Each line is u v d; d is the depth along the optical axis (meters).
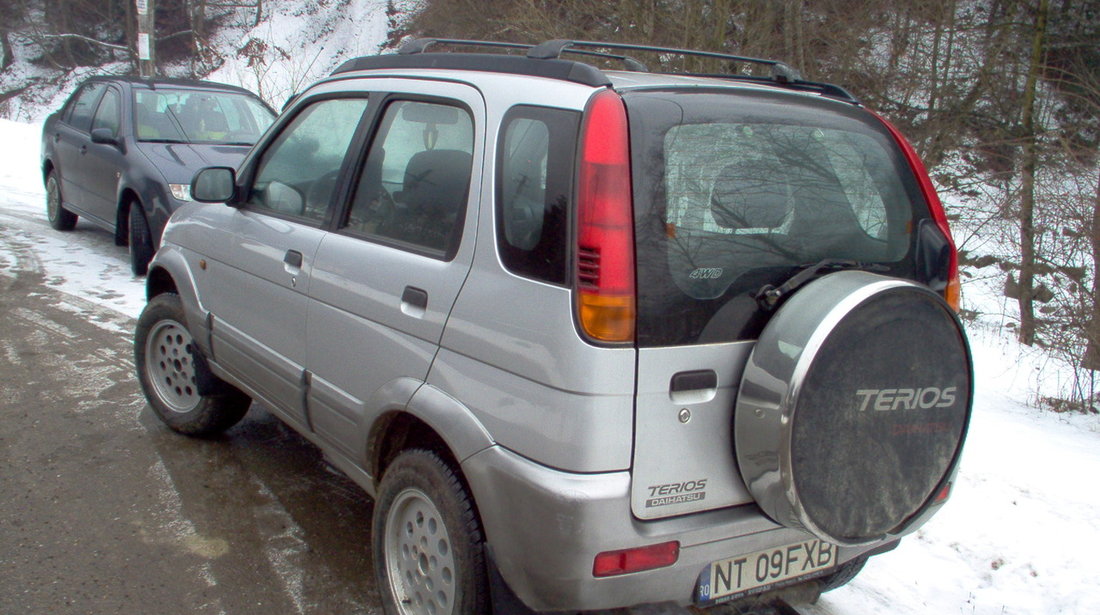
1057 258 7.48
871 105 11.27
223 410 4.52
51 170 9.84
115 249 9.04
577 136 2.41
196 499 4.07
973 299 9.79
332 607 3.33
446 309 2.70
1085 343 6.54
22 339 6.14
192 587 3.39
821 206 2.73
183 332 4.55
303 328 3.42
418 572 2.94
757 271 2.53
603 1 11.41
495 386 2.52
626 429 2.33
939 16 10.90
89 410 5.00
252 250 3.78
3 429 4.68
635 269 2.33
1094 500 4.34
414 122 3.09
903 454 2.52
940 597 3.62
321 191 3.49
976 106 10.98
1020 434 5.35
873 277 2.46
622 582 2.41
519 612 2.60
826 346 2.31
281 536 3.80
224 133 8.64
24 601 3.23
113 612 3.21
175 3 39.78
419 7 18.53
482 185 2.68
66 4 42.38
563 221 2.38
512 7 12.48
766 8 10.85
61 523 3.79
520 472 2.42
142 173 7.69
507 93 2.72
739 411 2.44
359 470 3.27
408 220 2.99
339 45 34.19
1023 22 10.95
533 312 2.42
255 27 37.59
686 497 2.46
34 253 8.66
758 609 3.33
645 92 2.50
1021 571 3.78
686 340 2.39
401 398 2.84
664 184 2.40
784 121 2.71
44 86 41.69
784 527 2.64
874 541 2.57
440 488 2.73
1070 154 8.23
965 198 10.79
